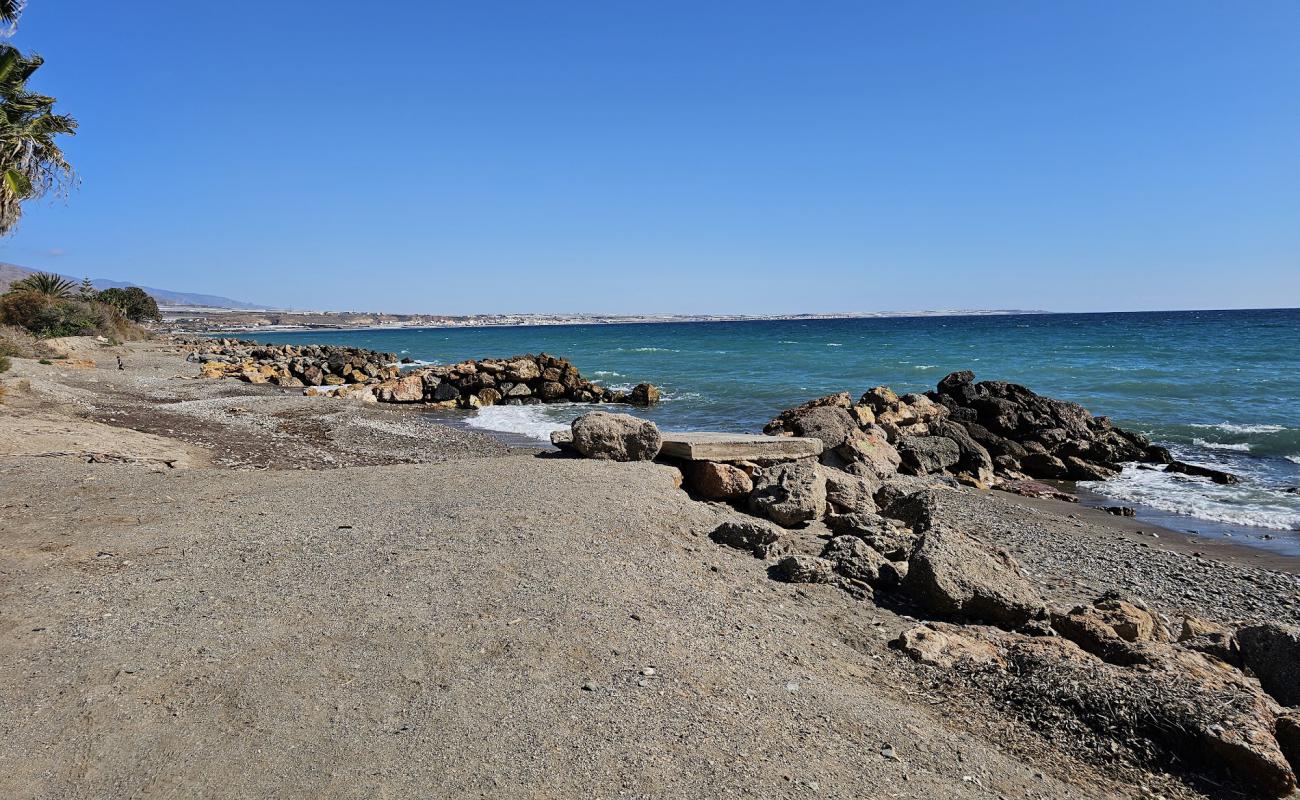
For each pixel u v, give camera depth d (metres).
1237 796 4.51
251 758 4.07
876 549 9.04
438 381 34.50
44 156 23.59
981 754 4.66
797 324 197.38
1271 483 17.19
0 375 22.69
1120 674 5.45
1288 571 10.73
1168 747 4.82
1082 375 38.62
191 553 7.51
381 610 6.07
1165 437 22.64
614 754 4.23
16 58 23.16
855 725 4.80
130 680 4.85
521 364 35.28
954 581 7.17
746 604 6.96
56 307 53.53
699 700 4.92
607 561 7.52
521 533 8.20
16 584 6.53
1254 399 29.22
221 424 21.80
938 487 16.00
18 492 9.73
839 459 15.38
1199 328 90.19
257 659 5.19
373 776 3.94
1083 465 18.89
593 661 5.36
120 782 3.85
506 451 18.73
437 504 9.61
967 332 101.69
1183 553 11.60
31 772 3.91
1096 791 4.46
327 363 45.34
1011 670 5.76
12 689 4.72
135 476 11.21
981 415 22.72
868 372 44.69
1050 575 9.91
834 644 6.33
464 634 5.68
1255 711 4.98
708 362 55.56
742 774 4.13
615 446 12.93
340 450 18.44
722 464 12.02
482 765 4.07
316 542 7.91
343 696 4.74
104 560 7.24
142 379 33.97
